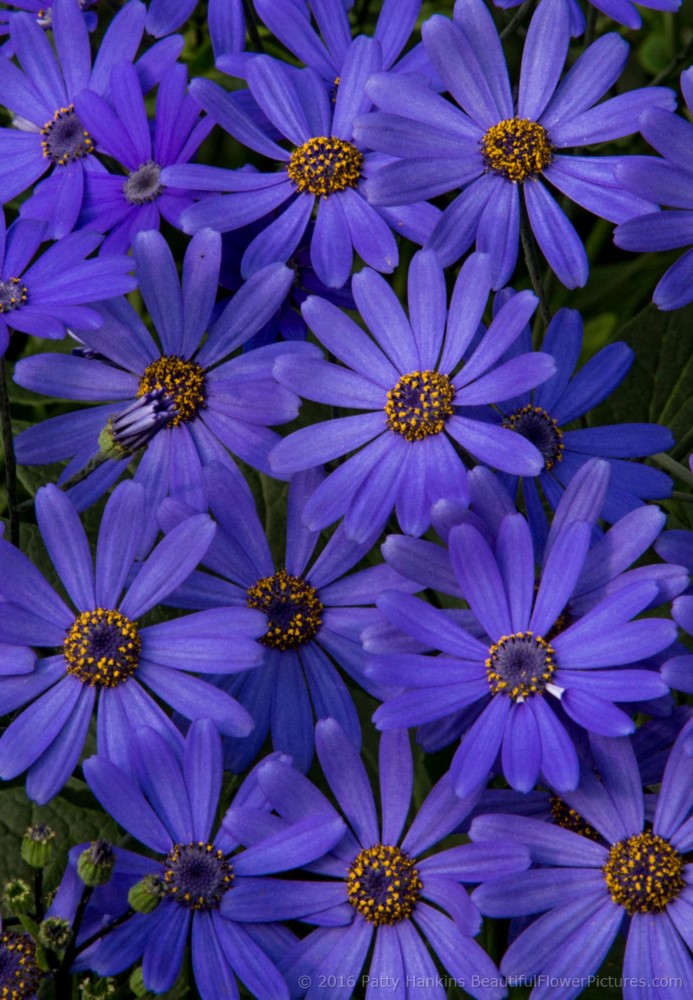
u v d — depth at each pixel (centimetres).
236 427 56
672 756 53
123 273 55
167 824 53
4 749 53
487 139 57
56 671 54
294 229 57
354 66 58
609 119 57
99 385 56
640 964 52
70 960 52
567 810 54
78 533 54
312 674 55
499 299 57
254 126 58
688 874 53
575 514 54
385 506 54
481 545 53
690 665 52
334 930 53
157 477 56
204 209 57
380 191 56
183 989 56
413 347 55
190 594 55
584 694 52
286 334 57
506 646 53
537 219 57
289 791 53
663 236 55
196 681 54
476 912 51
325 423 55
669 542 53
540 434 57
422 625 53
